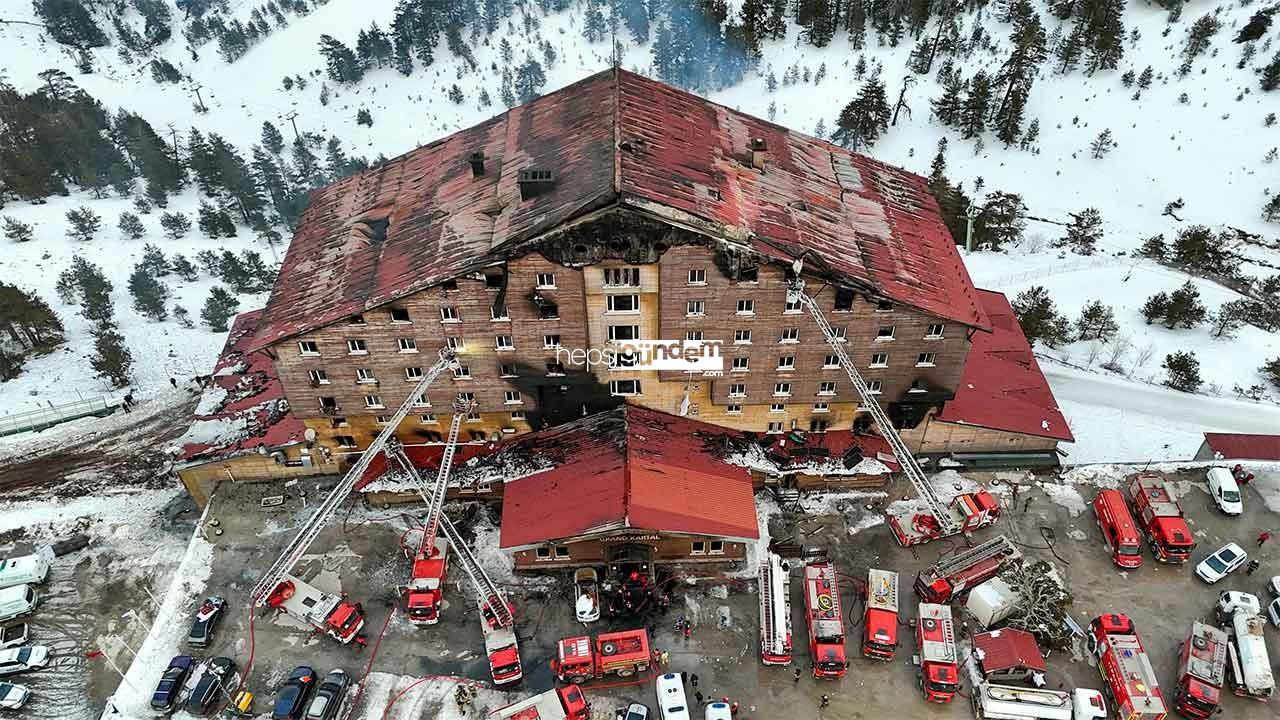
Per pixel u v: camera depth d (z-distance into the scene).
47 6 197.75
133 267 115.38
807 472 64.06
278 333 58.44
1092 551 61.25
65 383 88.19
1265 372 87.00
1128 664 50.72
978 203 124.62
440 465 65.00
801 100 154.12
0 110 145.50
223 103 175.75
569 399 63.75
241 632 57.19
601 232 51.88
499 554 61.59
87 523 67.75
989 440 67.69
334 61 175.62
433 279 54.44
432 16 179.50
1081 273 107.00
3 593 59.69
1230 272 107.69
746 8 160.25
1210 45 148.75
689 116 65.25
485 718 51.81
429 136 160.38
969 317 58.09
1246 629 53.12
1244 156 129.62
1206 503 64.88
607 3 186.12
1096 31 146.62
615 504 56.69
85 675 56.62
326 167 146.75
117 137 148.88
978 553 57.69
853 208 64.38
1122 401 83.94
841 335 58.78
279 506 66.06
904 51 159.50
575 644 52.72
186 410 82.25
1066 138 138.38
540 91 164.25
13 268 113.19
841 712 51.78
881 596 55.16
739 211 55.66
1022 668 51.66
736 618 57.06
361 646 56.12
